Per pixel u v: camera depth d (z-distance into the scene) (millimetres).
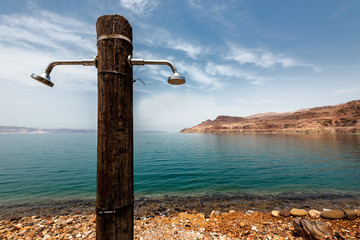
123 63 1794
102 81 1729
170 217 6988
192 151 41094
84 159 28547
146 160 27484
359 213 5934
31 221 7250
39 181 14898
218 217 6734
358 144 54219
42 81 1919
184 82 2037
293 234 4984
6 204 9711
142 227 5820
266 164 23781
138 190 12305
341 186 13266
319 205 9195
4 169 20500
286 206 9078
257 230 5281
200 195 11117
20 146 58500
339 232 4812
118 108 1756
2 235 5789
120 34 1771
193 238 4941
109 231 1738
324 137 90312
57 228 6180
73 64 1964
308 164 23828
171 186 13273
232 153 36844
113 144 1745
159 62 1967
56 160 27438
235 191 11992
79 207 9203
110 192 1744
